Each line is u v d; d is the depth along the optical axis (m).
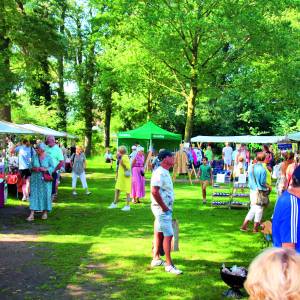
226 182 20.42
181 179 22.72
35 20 22.42
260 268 1.55
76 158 15.67
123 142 29.28
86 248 8.06
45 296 5.62
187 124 24.17
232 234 9.59
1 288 5.89
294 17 29.80
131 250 7.94
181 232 9.77
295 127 34.69
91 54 37.09
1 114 23.92
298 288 1.48
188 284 6.16
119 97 34.75
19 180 14.18
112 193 16.23
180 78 24.64
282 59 24.02
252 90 23.88
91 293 5.75
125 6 22.50
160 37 22.00
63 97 38.78
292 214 3.53
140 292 5.82
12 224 10.20
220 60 23.17
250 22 21.31
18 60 25.80
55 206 13.02
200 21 20.84
